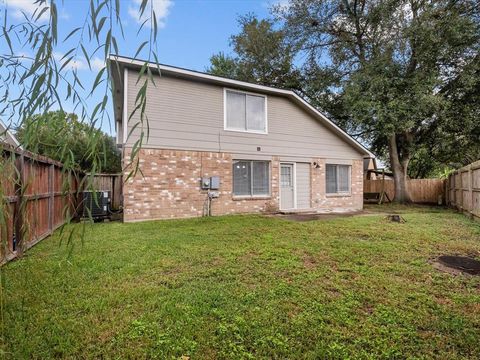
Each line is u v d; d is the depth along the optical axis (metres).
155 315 2.78
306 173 12.19
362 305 3.07
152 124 8.86
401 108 12.63
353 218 9.54
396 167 16.14
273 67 18.55
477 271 4.15
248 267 4.21
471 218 9.42
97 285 3.47
